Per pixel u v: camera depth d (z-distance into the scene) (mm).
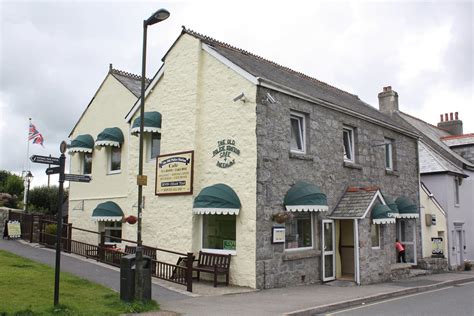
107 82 22828
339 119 18141
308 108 16562
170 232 16234
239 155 14719
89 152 22750
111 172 21484
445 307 11938
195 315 9664
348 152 19141
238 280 14172
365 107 23516
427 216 25016
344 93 24938
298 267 15336
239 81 15047
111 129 21188
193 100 16203
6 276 11953
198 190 15742
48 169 9945
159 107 17672
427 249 24875
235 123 14984
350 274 17609
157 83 17922
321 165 16844
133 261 10383
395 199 21453
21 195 36438
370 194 17078
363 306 11992
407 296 14273
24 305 9078
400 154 22500
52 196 33156
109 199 21328
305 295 12930
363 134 19609
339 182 17719
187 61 16688
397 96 33406
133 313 9484
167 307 10406
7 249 17969
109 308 9609
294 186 15242
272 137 14898
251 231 14055
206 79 16125
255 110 14484
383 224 18188
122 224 19953
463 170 31406
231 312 10047
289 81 17453
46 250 18422
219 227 15289
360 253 16406
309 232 16297
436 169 28219
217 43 18031
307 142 16422
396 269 18953
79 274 13539
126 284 10188
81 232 22594
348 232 17859
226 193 14414
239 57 17453
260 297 12258
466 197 30656
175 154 16422
